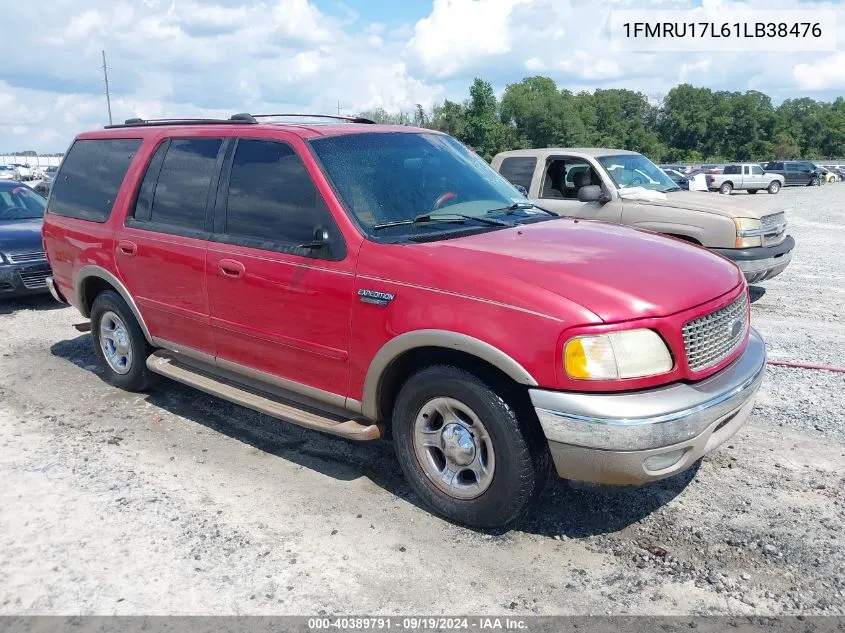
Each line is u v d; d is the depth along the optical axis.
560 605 3.01
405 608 3.01
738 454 4.34
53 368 6.42
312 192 3.99
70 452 4.59
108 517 3.75
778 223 8.49
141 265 5.00
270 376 4.30
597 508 3.79
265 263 4.11
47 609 3.03
